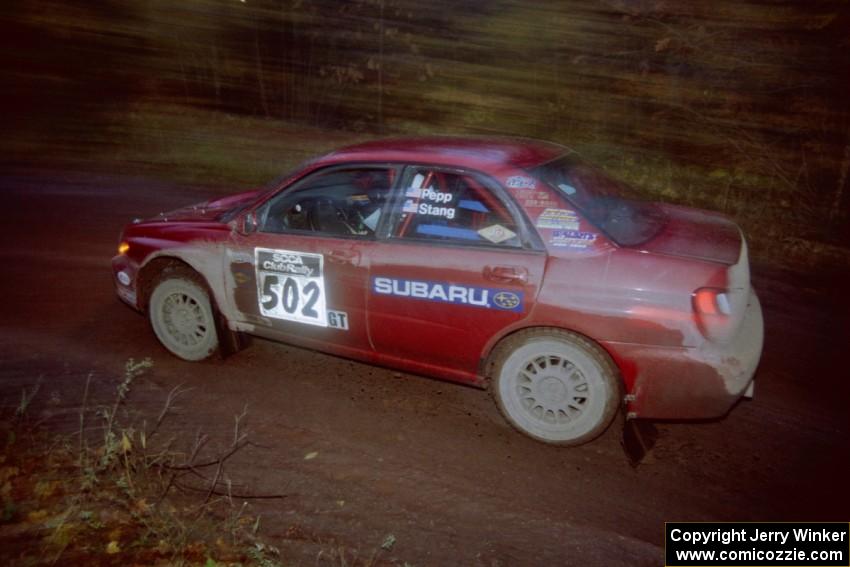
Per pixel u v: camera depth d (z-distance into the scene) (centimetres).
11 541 304
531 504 345
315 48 1416
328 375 472
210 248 460
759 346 372
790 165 889
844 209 788
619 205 404
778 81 919
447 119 1235
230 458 379
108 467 362
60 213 817
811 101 911
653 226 398
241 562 297
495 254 379
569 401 381
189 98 1395
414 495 350
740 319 355
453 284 388
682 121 1036
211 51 1459
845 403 436
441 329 399
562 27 1177
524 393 393
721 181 905
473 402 439
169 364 485
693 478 366
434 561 304
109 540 307
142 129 1221
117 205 851
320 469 371
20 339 514
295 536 318
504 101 1218
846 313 565
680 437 402
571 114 1139
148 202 864
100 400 436
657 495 353
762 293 604
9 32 1443
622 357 361
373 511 337
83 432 398
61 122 1226
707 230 402
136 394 445
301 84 1397
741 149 927
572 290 364
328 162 428
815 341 516
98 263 667
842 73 877
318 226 436
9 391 443
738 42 929
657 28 1025
